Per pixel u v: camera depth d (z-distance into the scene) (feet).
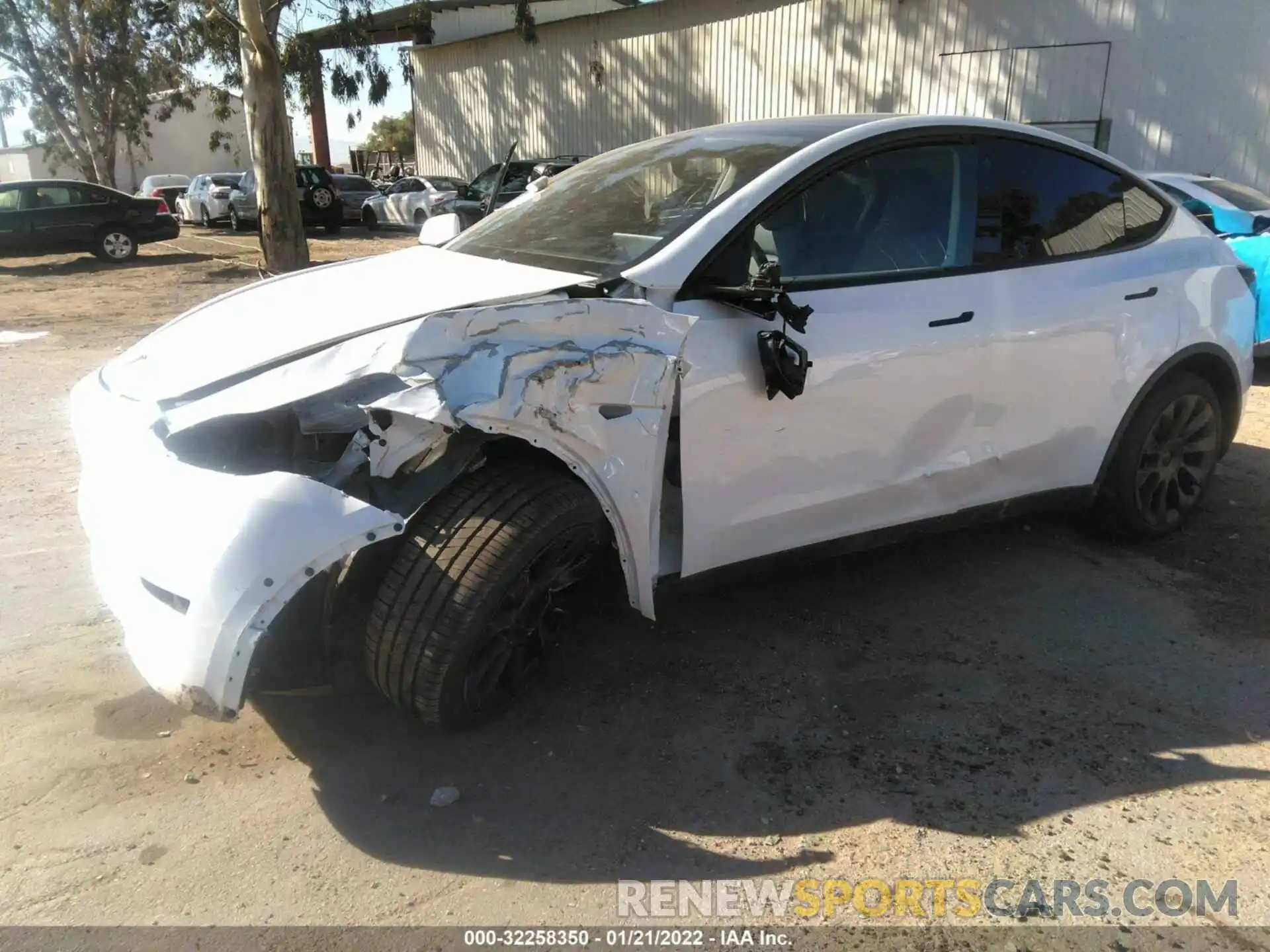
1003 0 48.34
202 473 7.93
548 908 7.41
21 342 31.63
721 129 12.54
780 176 10.28
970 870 7.84
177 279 52.21
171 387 8.84
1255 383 24.12
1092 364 12.32
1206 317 13.52
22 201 57.57
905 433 10.94
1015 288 11.57
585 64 73.97
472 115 87.10
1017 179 12.08
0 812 8.34
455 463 8.45
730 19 62.44
